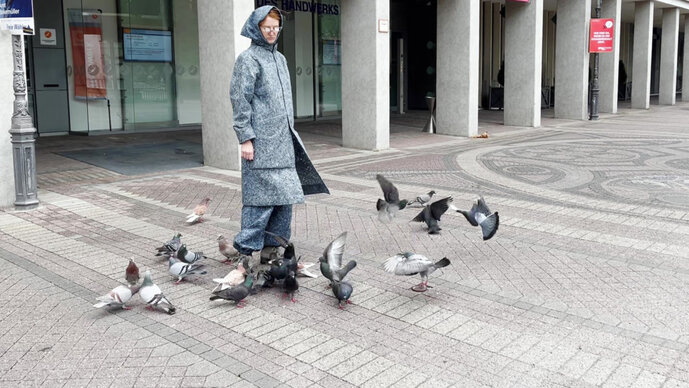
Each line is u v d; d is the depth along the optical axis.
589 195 9.49
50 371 3.93
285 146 5.52
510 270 5.88
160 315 4.86
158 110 18.73
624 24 43.72
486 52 30.14
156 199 9.24
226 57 11.50
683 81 38.41
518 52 21.09
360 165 12.62
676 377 3.81
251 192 5.51
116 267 6.05
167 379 3.82
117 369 3.95
